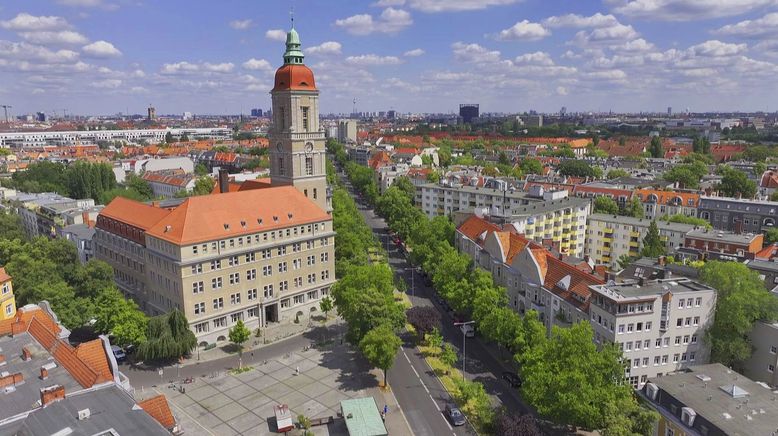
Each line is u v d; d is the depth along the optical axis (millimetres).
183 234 116625
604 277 110438
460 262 132500
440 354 117625
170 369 110188
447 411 94625
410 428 89812
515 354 105000
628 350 94688
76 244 163875
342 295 118062
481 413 87000
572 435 88188
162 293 124688
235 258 123812
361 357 115938
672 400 77125
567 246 181000
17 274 118375
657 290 98688
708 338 98438
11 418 56781
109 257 147500
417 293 158000
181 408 95500
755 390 78938
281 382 105125
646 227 171125
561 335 87750
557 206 179500
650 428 75688
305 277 138500
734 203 196375
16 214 196125
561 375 82688
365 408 88500
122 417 56656
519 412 94562
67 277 126750
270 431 88625
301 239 135250
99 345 70000
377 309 108312
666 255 150750
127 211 142375
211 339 121312
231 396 99750
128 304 114188
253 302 128250
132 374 107750
